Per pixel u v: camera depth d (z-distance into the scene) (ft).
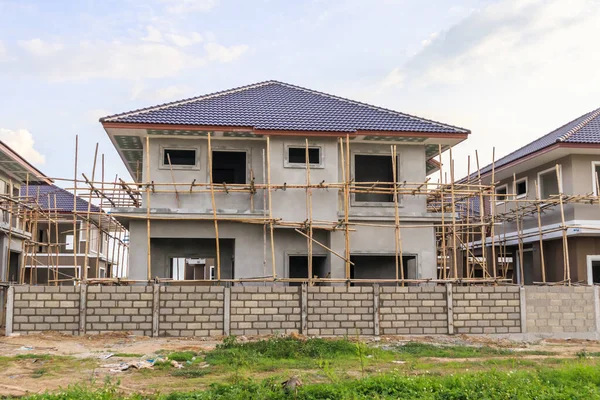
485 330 55.88
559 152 69.77
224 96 69.56
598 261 71.46
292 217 61.52
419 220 64.18
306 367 38.32
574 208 69.00
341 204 64.08
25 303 51.83
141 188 65.31
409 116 66.85
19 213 76.48
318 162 63.00
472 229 76.23
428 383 30.48
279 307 53.88
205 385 32.89
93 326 52.16
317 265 68.54
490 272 93.35
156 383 33.63
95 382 33.68
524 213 73.97
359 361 39.91
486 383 30.48
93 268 106.83
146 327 52.49
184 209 60.23
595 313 57.31
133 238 60.54
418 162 66.08
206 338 52.01
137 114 61.52
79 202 101.30
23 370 37.63
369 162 67.72
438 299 55.62
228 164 66.03
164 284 65.62
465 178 85.40
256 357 41.14
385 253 63.41
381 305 54.95
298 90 74.13
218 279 55.11
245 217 60.85
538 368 35.88
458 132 63.82
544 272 70.28
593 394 28.89
